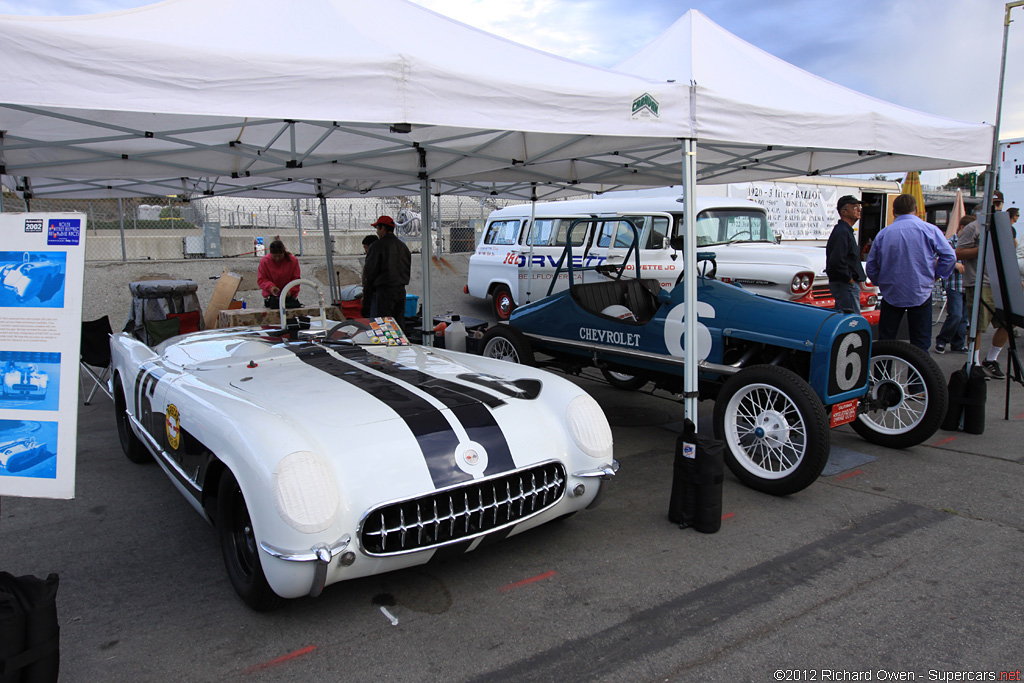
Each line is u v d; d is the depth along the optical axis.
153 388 3.48
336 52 2.96
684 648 2.39
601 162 5.60
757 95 3.88
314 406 2.78
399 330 4.22
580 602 2.70
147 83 2.60
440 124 3.04
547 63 3.66
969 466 4.33
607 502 3.77
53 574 2.02
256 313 6.20
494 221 11.34
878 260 5.50
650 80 3.57
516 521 2.72
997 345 6.80
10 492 2.26
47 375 2.25
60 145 4.00
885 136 4.34
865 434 4.81
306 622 2.57
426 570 2.97
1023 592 2.76
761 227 8.97
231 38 2.95
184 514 3.64
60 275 2.25
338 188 8.15
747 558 3.07
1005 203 11.41
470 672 2.26
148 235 15.12
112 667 2.29
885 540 3.25
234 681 2.22
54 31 2.45
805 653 2.35
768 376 3.75
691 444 3.35
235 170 5.76
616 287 5.47
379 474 2.45
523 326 5.83
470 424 2.76
